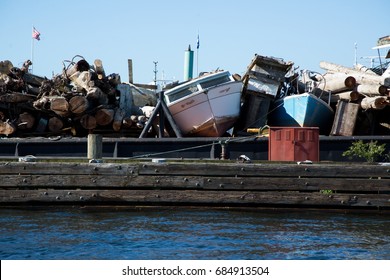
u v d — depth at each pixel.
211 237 27.50
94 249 25.38
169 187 32.78
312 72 51.06
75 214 31.64
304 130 37.41
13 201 32.59
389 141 41.69
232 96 47.06
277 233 28.48
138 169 32.81
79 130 47.09
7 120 46.03
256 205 32.91
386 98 45.25
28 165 32.78
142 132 43.59
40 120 47.25
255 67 49.84
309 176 33.03
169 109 46.03
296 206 32.97
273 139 37.62
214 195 32.72
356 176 33.16
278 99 49.38
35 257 24.16
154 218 30.97
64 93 45.16
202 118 46.47
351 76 47.72
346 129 45.88
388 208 32.97
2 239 26.80
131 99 48.88
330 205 32.84
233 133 49.66
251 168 32.94
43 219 30.53
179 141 41.56
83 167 32.75
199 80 46.84
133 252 24.98
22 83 46.88
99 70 47.25
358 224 30.53
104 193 32.50
